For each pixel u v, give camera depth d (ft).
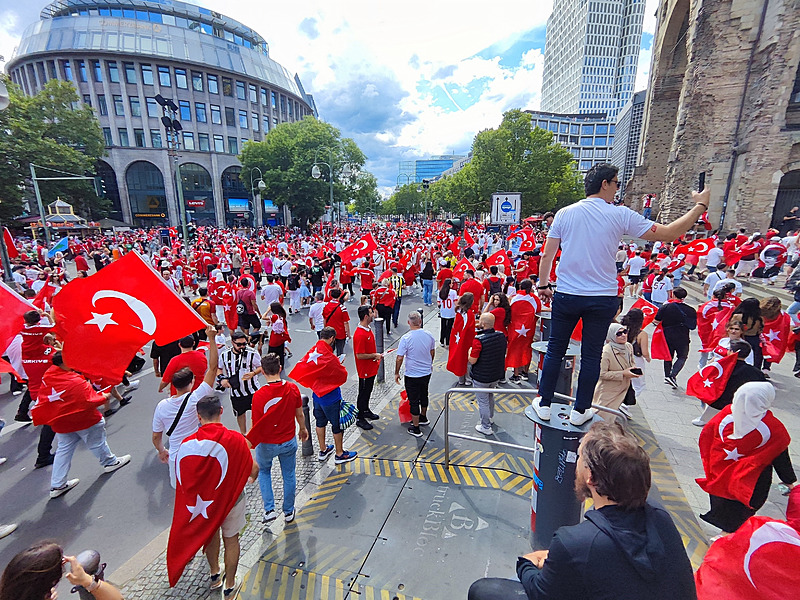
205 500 10.12
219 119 201.05
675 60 100.42
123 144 181.47
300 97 254.06
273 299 35.17
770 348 22.20
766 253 44.98
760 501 10.88
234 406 18.85
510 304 24.72
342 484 15.51
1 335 14.52
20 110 122.21
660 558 4.66
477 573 11.16
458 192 171.53
